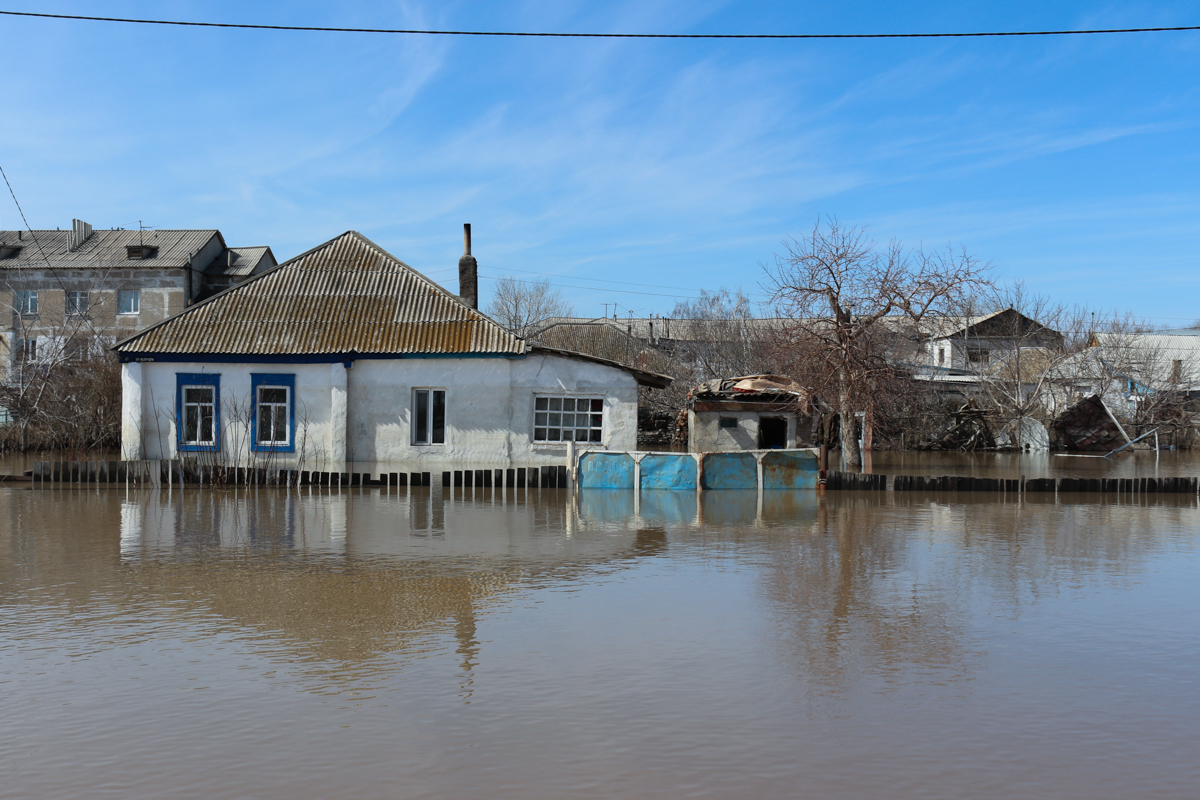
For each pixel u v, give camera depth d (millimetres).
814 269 28734
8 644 7504
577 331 53281
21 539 12820
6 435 30219
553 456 23016
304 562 11156
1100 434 39719
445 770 5148
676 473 19688
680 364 44438
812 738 5648
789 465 19953
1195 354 52938
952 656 7359
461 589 9656
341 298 24297
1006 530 14492
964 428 39312
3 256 51531
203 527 14086
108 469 19781
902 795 4887
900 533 13953
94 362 31641
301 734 5645
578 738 5605
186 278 50500
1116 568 11227
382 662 7078
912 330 34000
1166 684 6727
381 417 23016
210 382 23031
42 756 5320
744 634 7945
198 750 5406
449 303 24047
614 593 9508
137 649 7379
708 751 5438
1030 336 46719
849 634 7980
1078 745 5586
